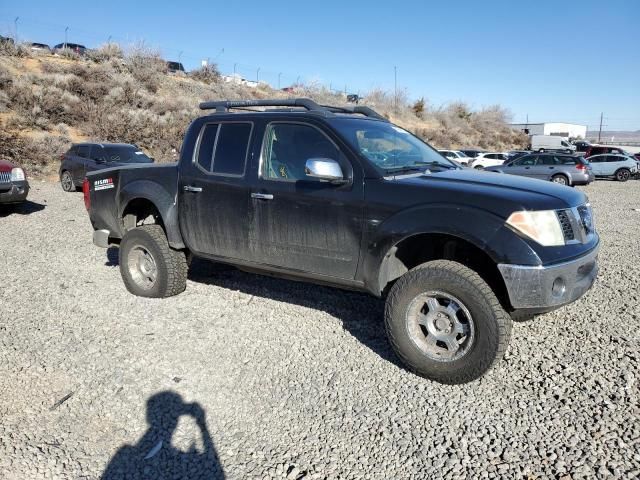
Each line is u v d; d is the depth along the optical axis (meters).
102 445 3.12
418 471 2.85
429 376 3.77
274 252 4.52
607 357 4.04
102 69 30.53
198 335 4.64
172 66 43.28
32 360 4.16
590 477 2.74
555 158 22.27
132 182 5.64
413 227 3.71
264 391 3.70
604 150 30.12
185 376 3.91
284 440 3.15
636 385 3.61
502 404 3.46
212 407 3.51
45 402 3.57
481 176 4.25
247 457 3.00
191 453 3.05
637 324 4.67
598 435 3.08
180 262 5.53
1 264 7.04
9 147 19.17
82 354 4.27
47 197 14.34
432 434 3.16
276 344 4.45
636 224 11.02
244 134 4.74
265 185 4.48
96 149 15.42
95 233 6.14
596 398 3.47
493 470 2.83
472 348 3.56
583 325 4.67
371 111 5.33
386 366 4.03
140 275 5.70
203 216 4.96
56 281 6.25
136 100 27.95
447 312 3.66
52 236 9.02
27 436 3.19
